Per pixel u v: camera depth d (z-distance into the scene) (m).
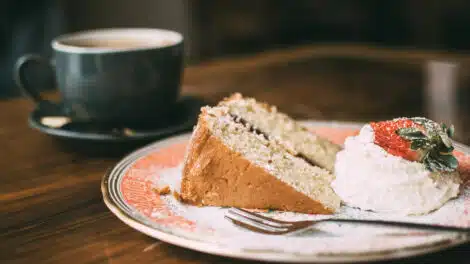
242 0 1.28
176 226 0.36
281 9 1.28
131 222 0.35
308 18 1.28
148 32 0.57
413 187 0.39
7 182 0.45
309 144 0.46
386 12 1.24
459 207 0.38
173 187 0.41
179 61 0.53
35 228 0.38
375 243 0.33
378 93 0.64
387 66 0.76
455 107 0.59
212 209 0.39
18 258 0.35
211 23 1.29
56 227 0.38
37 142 0.52
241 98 0.48
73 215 0.40
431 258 0.34
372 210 0.39
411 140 0.39
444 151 0.40
